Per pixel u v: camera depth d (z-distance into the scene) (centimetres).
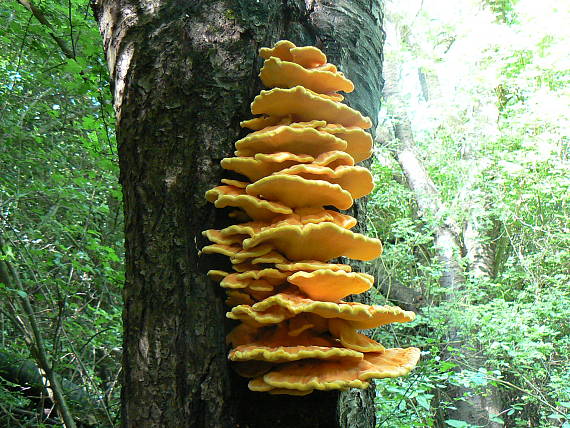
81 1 206
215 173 96
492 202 459
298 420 90
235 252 89
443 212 446
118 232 291
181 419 87
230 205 91
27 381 237
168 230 94
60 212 287
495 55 464
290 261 94
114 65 104
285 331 90
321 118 100
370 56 119
